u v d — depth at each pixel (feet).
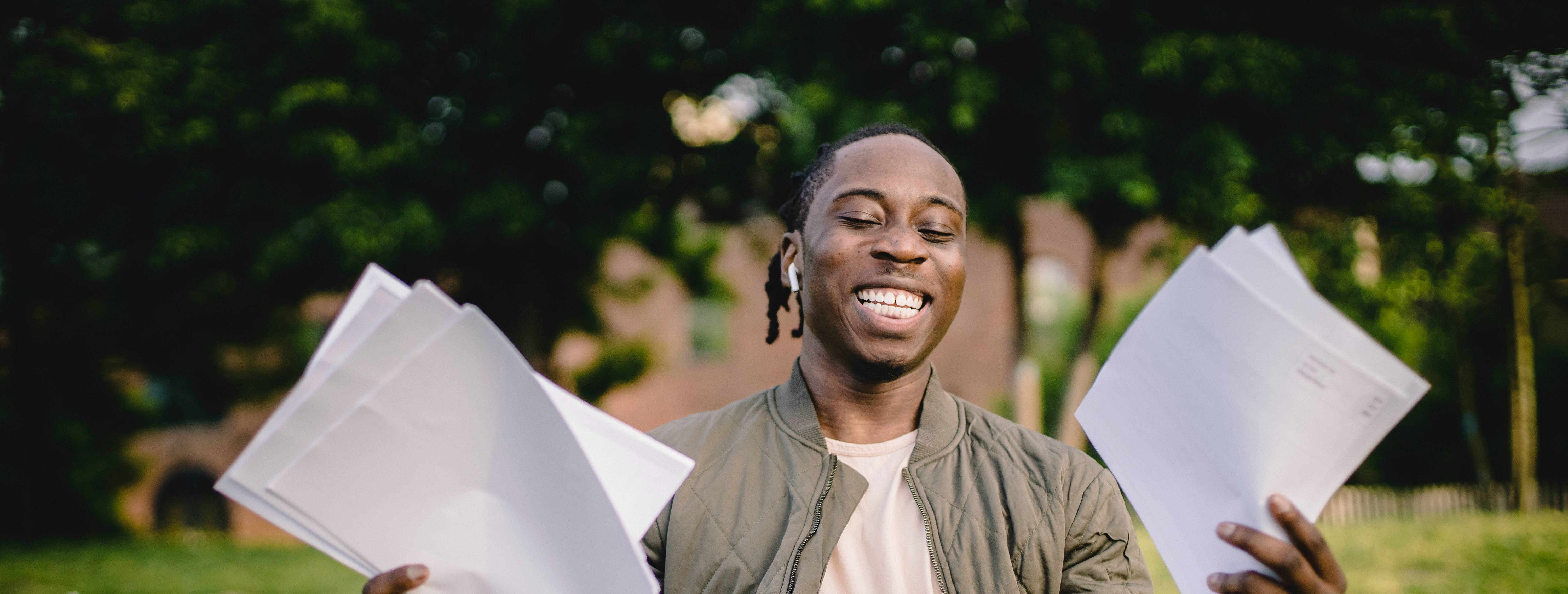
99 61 23.16
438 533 3.82
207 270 28.02
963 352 56.39
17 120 23.80
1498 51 19.61
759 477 4.74
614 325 39.32
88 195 25.76
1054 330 54.70
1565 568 19.39
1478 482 36.73
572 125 24.34
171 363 37.27
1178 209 22.77
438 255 26.96
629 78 25.21
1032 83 21.80
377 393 3.77
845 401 4.89
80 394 38.93
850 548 4.58
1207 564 3.74
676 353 60.03
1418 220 24.02
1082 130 22.59
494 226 25.93
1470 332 35.70
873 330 4.61
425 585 3.83
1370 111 21.29
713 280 37.06
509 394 3.74
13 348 34.30
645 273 38.17
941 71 21.16
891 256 4.56
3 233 28.27
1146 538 23.36
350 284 28.17
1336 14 21.16
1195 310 3.67
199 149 23.88
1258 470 3.53
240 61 23.70
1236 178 21.94
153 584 22.48
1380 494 31.78
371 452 3.79
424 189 25.03
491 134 25.63
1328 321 3.38
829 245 4.69
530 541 3.78
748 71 24.80
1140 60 20.88
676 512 4.70
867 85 22.22
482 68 25.26
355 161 23.31
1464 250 24.75
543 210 25.95
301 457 3.75
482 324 3.68
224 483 3.77
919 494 4.61
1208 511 3.70
